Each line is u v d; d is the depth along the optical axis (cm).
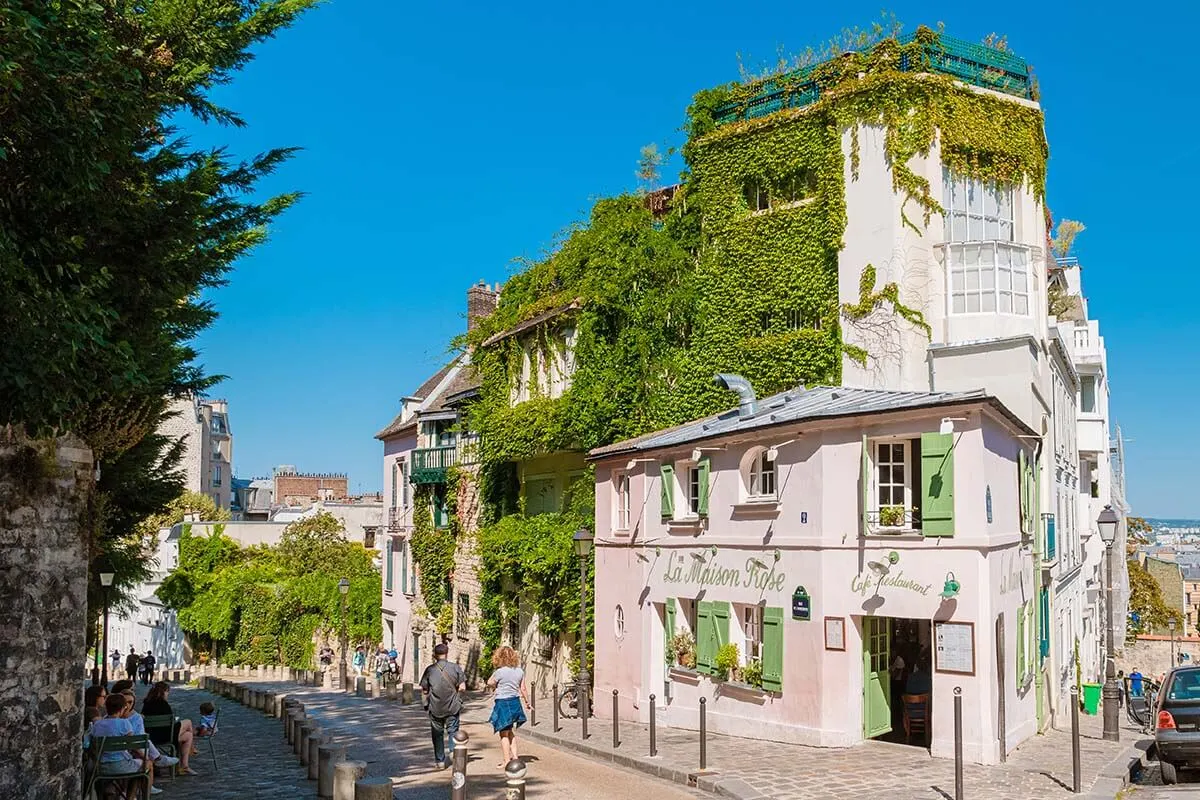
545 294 3108
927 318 2373
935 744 1529
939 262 2392
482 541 3175
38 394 827
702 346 2702
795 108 2633
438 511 3812
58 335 787
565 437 2767
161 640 5509
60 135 809
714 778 1394
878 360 2394
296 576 5106
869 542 1623
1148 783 1488
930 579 1553
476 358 3369
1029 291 2369
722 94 2783
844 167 2498
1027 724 1731
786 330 2591
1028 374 2198
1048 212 2755
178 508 6906
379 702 2750
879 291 2405
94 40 830
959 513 1535
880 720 1672
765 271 2625
